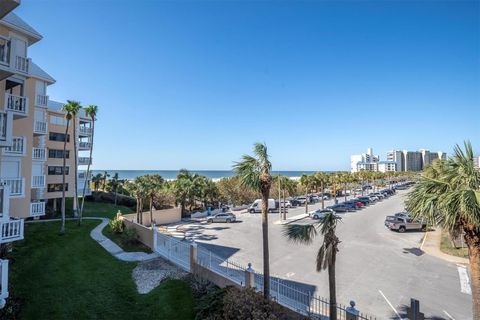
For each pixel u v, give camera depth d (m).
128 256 19.38
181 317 12.28
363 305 13.69
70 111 28.17
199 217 41.53
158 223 35.91
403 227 30.22
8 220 11.81
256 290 12.40
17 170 18.52
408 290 15.45
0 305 10.62
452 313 13.01
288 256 21.67
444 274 17.92
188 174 48.12
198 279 14.70
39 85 25.95
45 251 19.52
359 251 23.12
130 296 14.02
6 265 10.75
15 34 17.66
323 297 14.37
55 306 12.86
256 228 33.19
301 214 44.50
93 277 15.91
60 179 37.00
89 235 24.69
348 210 46.88
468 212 6.51
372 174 94.94
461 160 7.59
